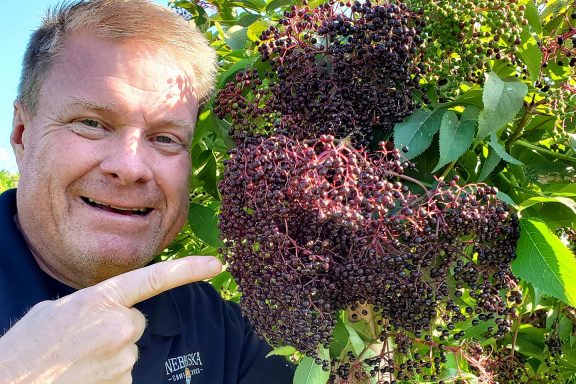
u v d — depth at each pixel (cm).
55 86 48
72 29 48
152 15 49
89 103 47
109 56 47
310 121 45
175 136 51
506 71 48
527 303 55
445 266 41
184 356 57
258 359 62
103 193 48
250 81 48
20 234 52
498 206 41
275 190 39
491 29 45
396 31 42
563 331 61
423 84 48
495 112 43
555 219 48
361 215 38
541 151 52
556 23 50
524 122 49
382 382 46
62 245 49
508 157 45
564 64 49
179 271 38
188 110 52
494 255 43
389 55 43
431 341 48
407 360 48
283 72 46
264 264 41
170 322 56
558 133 48
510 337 61
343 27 43
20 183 50
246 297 43
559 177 52
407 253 40
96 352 36
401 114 45
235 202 41
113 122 48
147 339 54
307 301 40
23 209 50
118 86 47
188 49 52
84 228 49
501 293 46
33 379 35
